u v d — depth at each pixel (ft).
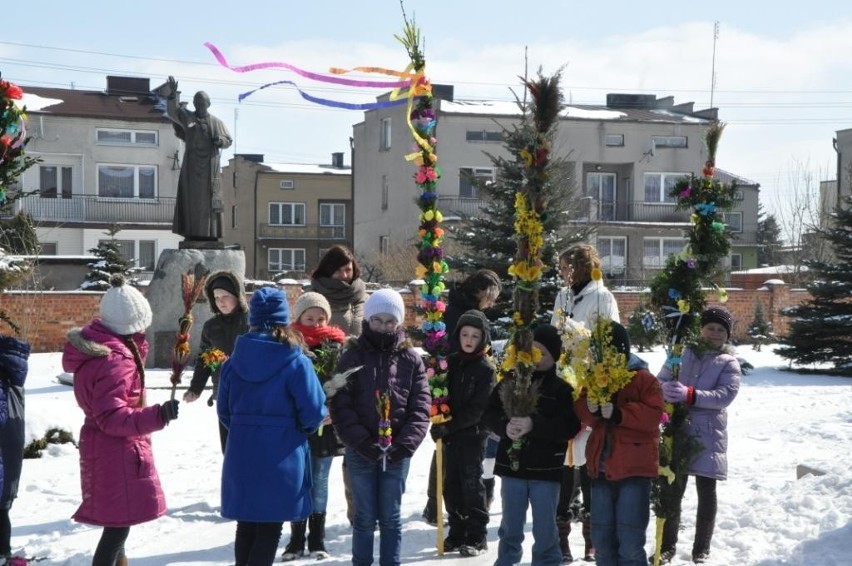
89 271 96.48
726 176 176.35
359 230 168.86
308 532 22.63
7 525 18.99
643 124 152.46
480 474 21.94
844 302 70.03
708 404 20.24
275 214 204.13
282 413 17.93
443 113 142.82
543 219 19.04
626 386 17.99
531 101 19.48
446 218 136.26
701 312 20.02
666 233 153.79
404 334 20.31
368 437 19.22
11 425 18.54
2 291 21.89
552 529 18.75
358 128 168.45
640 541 17.90
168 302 64.03
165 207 147.33
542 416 18.70
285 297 18.62
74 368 17.28
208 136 65.62
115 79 154.40
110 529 17.42
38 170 142.72
